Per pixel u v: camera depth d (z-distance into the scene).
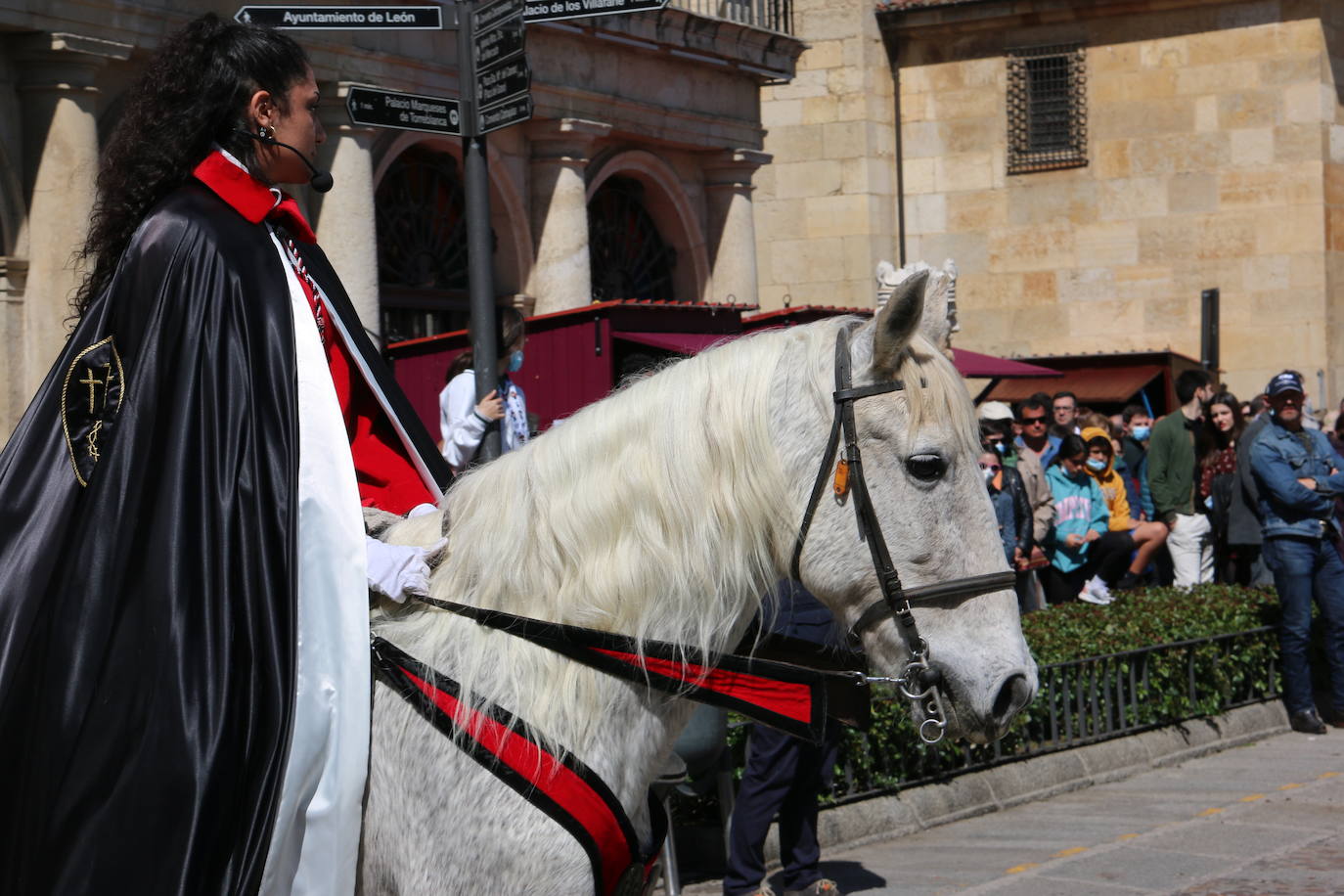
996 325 22.09
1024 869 6.43
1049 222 21.81
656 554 2.86
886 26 21.91
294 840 2.64
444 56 12.29
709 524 2.85
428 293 13.30
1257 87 20.88
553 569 2.90
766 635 3.06
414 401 11.36
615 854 2.81
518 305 13.80
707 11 16.02
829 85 21.61
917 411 2.80
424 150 13.26
